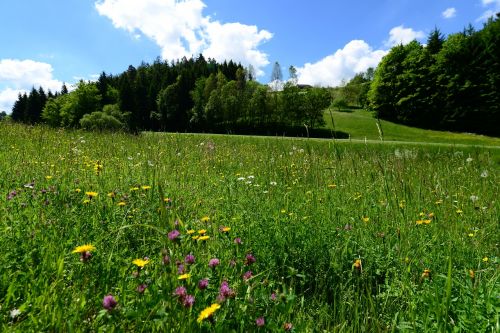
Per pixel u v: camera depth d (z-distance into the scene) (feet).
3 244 8.27
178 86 313.53
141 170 20.33
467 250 11.18
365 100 298.15
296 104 214.07
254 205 14.10
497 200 17.87
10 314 5.68
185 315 5.65
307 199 16.42
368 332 7.54
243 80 290.97
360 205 15.79
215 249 9.53
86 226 10.21
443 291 8.07
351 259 10.23
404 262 9.74
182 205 12.80
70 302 6.29
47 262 7.57
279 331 6.03
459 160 33.99
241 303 6.56
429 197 17.31
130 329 5.88
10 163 18.20
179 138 42.60
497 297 7.41
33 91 342.64
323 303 8.59
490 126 187.21
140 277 7.25
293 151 32.27
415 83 213.46
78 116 243.60
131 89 306.35
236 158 31.73
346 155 25.07
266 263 9.58
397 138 173.58
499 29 187.32
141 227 10.50
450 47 200.95
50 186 13.46
